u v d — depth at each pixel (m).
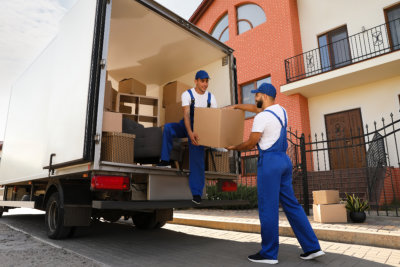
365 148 9.09
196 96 3.62
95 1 3.30
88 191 3.79
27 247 3.33
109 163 3.04
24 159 4.89
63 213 3.58
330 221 4.62
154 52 5.11
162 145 3.55
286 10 11.45
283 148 2.81
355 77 9.34
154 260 2.91
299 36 11.57
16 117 5.66
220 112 3.11
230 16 13.41
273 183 2.71
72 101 3.41
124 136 3.29
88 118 3.00
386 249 3.32
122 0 3.71
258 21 12.55
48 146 3.93
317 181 8.36
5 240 3.79
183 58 5.24
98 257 3.02
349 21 10.49
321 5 11.27
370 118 9.64
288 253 3.15
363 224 4.39
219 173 4.23
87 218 3.72
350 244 3.62
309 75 10.92
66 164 3.30
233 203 4.02
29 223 5.91
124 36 4.64
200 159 3.54
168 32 4.46
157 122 5.75
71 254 2.98
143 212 4.60
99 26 3.22
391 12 9.77
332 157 10.22
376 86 9.65
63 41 3.97
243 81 12.38
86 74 3.19
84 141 2.96
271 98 3.00
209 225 5.18
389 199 7.58
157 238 4.17
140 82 5.94
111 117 3.27
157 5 3.95
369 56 9.89
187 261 2.87
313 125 10.82
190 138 3.40
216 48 4.77
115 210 4.26
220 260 2.90
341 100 10.34
